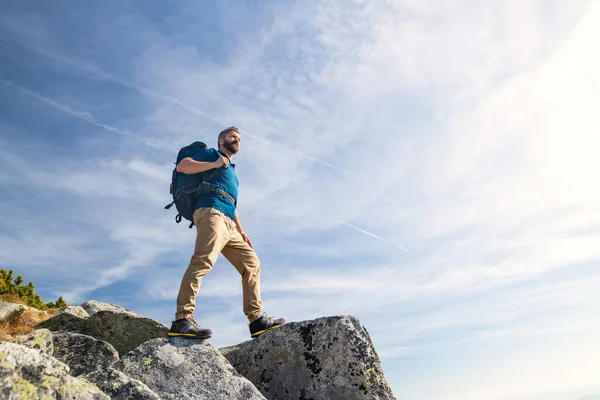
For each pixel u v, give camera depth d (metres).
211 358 4.57
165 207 5.69
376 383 4.86
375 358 5.08
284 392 5.05
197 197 5.50
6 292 18.09
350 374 4.88
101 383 3.48
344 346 5.00
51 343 5.06
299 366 5.11
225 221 5.42
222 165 5.51
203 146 5.78
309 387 4.96
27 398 2.52
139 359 4.34
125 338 6.21
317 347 5.10
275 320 5.82
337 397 4.82
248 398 4.24
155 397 3.46
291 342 5.27
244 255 5.79
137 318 6.31
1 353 2.68
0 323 10.22
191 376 4.29
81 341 5.36
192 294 4.90
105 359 5.25
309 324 5.31
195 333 4.70
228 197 5.55
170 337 4.76
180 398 4.02
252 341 5.63
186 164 5.41
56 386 2.71
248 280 5.77
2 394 2.46
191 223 5.62
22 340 4.79
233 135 5.87
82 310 8.30
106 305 9.89
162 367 4.29
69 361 5.09
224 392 4.21
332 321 5.20
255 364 5.39
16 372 2.62
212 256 5.14
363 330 5.25
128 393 3.42
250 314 5.76
